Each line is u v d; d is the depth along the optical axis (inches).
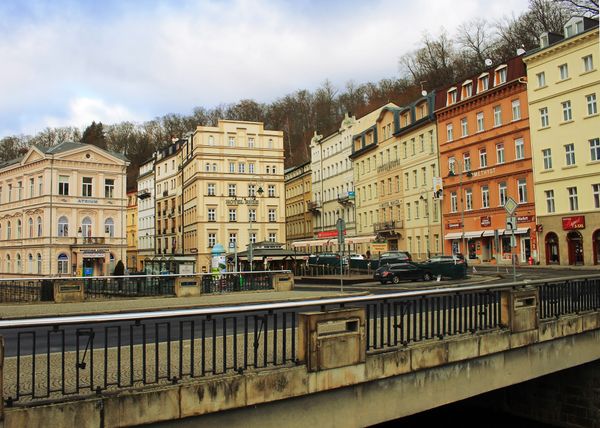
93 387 260.4
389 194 2672.2
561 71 1776.6
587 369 514.6
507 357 412.5
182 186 3316.9
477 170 2086.6
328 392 312.8
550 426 549.6
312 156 3572.8
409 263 1454.2
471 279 1397.6
